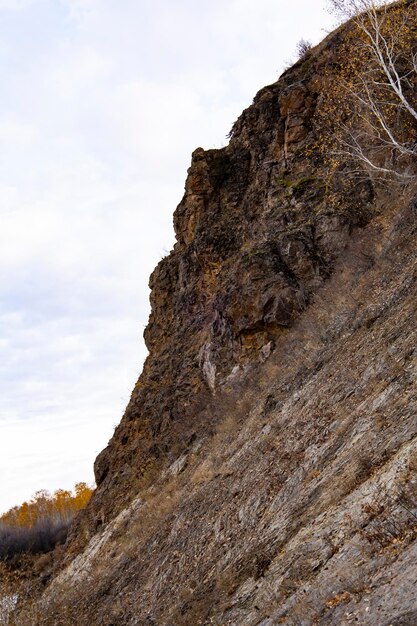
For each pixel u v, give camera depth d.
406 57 22.00
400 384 9.73
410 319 11.62
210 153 29.06
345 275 18.86
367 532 6.87
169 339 27.16
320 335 16.53
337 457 9.81
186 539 13.31
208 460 17.06
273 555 8.86
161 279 29.20
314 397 13.02
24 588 23.44
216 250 25.97
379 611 5.41
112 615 13.62
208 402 21.67
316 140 24.77
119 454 25.42
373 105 20.02
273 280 21.05
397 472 7.36
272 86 28.77
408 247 15.80
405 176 19.19
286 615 6.93
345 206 21.53
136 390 27.28
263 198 25.52
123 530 19.53
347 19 21.92
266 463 12.44
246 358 20.91
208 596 9.84
